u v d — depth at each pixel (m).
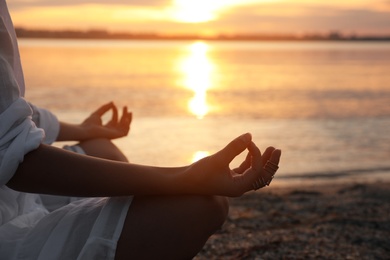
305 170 7.26
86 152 1.95
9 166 1.24
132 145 9.04
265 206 3.98
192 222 1.37
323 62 69.81
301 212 3.77
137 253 1.35
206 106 17.11
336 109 16.17
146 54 112.00
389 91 23.98
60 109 15.16
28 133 1.27
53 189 1.30
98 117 2.18
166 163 7.77
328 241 2.94
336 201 4.28
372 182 5.90
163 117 13.72
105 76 32.84
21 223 1.47
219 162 1.35
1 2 1.37
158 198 1.37
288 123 12.77
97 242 1.33
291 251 2.74
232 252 2.71
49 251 1.36
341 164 7.73
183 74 40.84
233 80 33.56
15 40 1.42
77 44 178.75
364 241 2.95
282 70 47.56
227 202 1.47
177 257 1.38
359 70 46.12
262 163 1.42
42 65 44.81
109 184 1.31
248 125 12.34
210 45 192.62
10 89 1.28
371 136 10.61
